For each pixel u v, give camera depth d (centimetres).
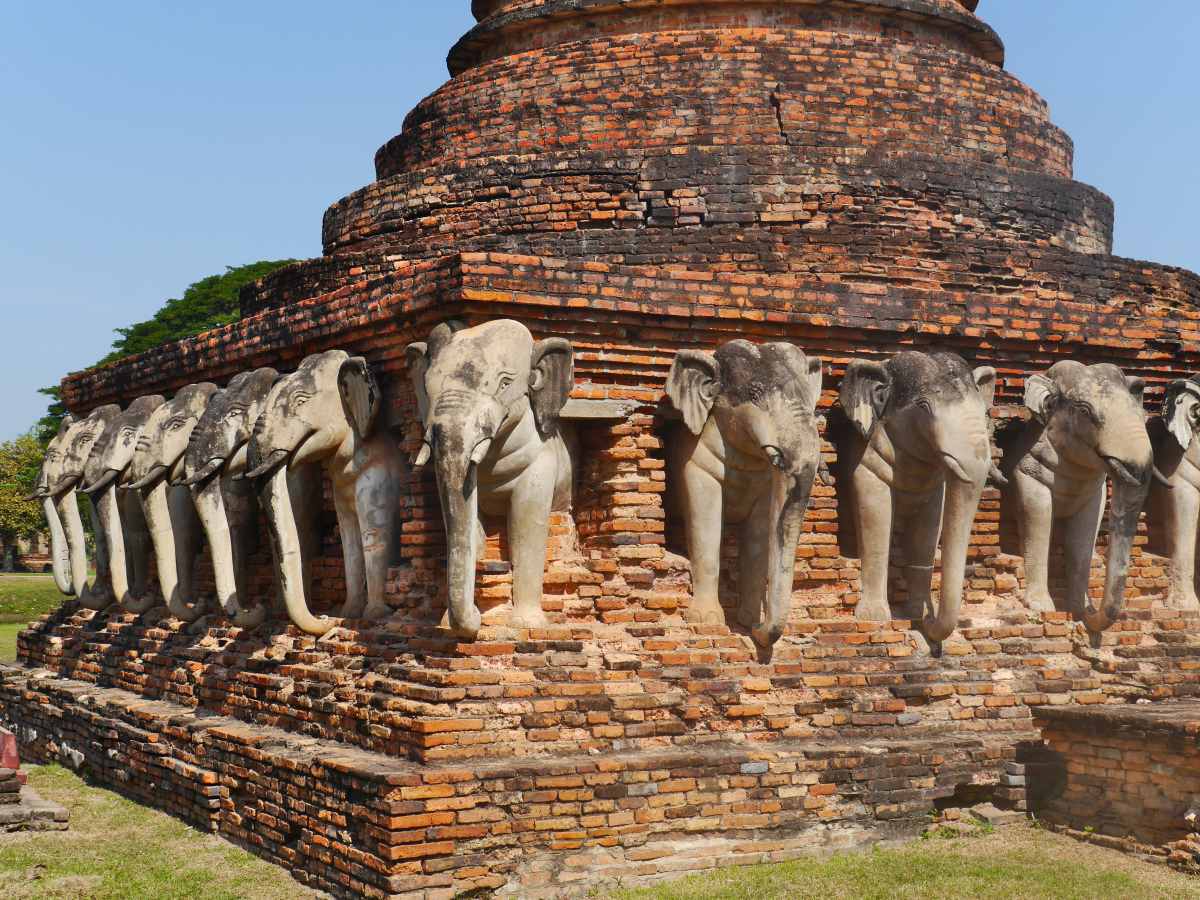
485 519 1284
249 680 1474
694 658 1281
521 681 1203
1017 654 1427
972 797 1317
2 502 6375
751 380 1273
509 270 1245
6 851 1315
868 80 1641
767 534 1330
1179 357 1548
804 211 1572
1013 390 1473
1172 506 1538
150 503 1658
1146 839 1219
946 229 1616
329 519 1537
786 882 1145
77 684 1880
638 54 1645
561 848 1137
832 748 1252
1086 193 1755
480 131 1714
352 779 1139
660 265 1516
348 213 1795
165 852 1312
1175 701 1438
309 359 1417
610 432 1309
